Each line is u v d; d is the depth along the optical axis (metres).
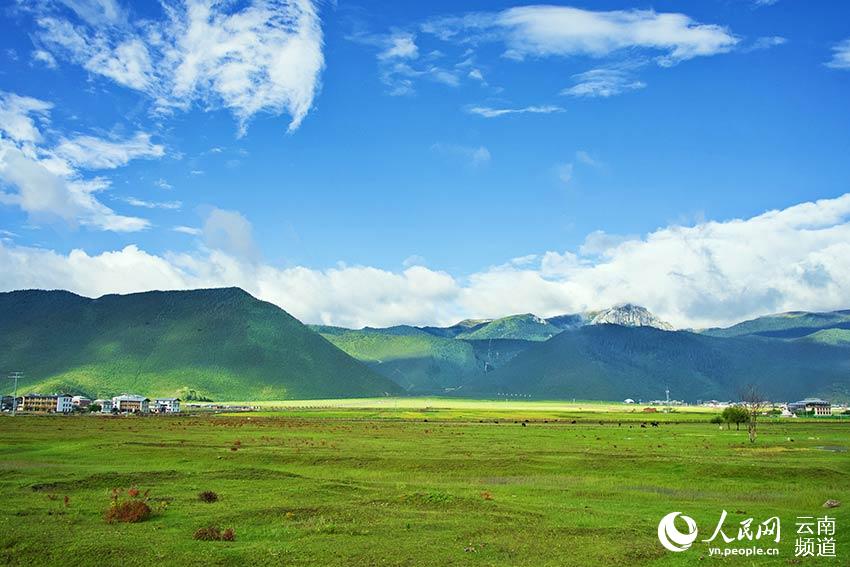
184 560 32.84
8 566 32.41
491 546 36.28
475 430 142.88
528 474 68.44
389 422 181.75
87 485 55.94
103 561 32.84
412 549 35.34
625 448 96.12
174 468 68.75
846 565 33.31
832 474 64.94
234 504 47.66
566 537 38.62
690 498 54.56
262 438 112.75
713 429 154.62
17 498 49.47
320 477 65.56
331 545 35.81
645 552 35.62
